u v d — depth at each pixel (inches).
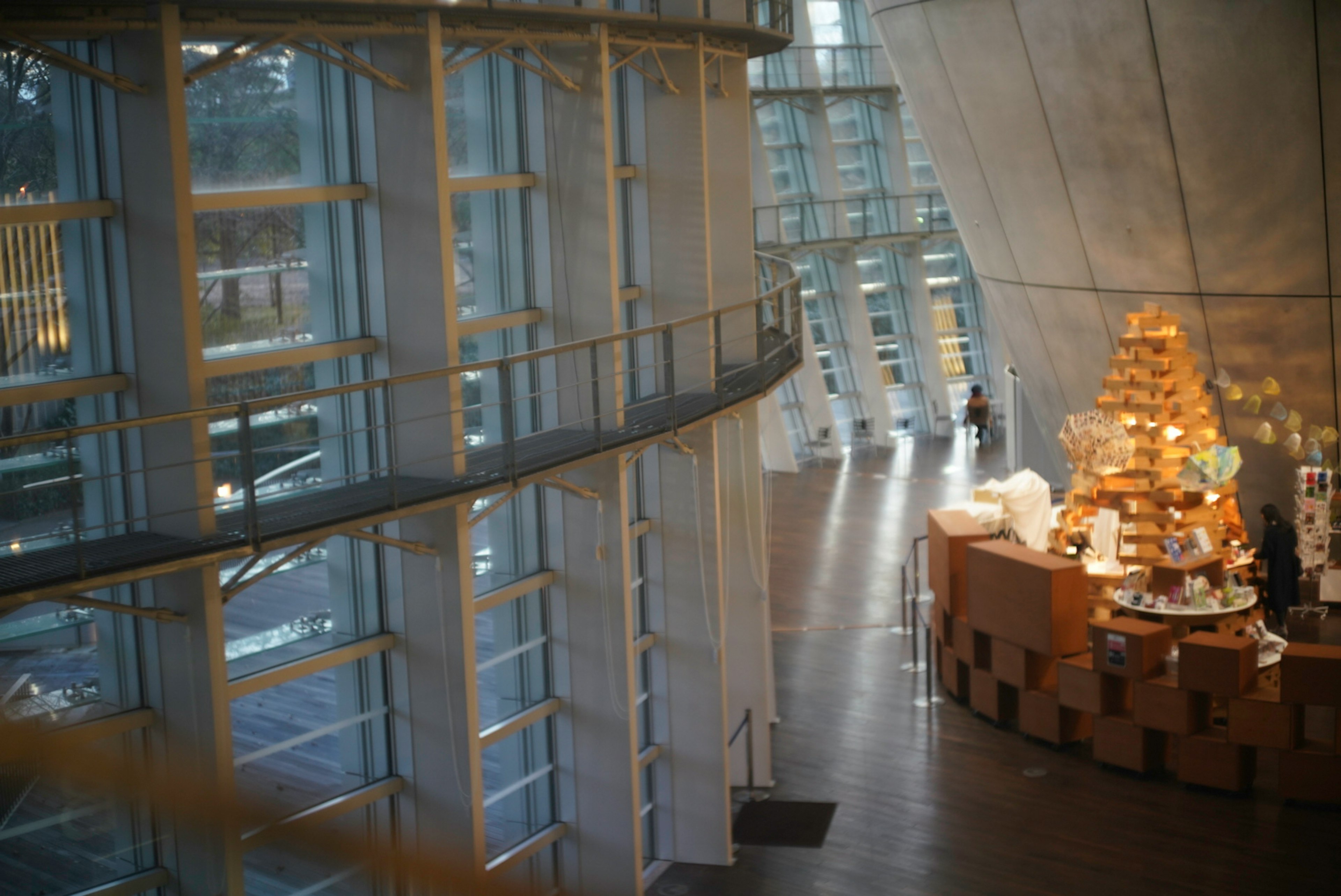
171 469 279.9
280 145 324.2
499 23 348.8
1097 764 510.6
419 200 328.8
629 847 421.7
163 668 288.5
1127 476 579.2
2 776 264.5
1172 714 483.8
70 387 273.3
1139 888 419.5
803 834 471.5
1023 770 510.0
